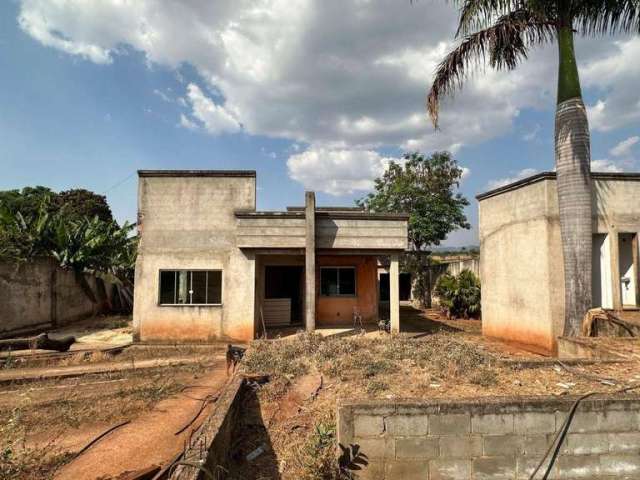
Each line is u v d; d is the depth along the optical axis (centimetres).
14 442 468
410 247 2239
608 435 405
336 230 1172
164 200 1168
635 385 506
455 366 616
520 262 1107
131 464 416
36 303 1377
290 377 643
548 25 947
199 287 1156
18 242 1514
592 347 721
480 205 1348
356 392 552
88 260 1675
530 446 402
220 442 409
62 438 486
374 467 399
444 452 400
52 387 723
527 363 621
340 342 854
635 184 1068
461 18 952
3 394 688
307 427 505
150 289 1145
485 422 402
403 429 400
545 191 1008
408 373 617
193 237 1162
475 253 2872
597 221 1035
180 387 697
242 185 1176
